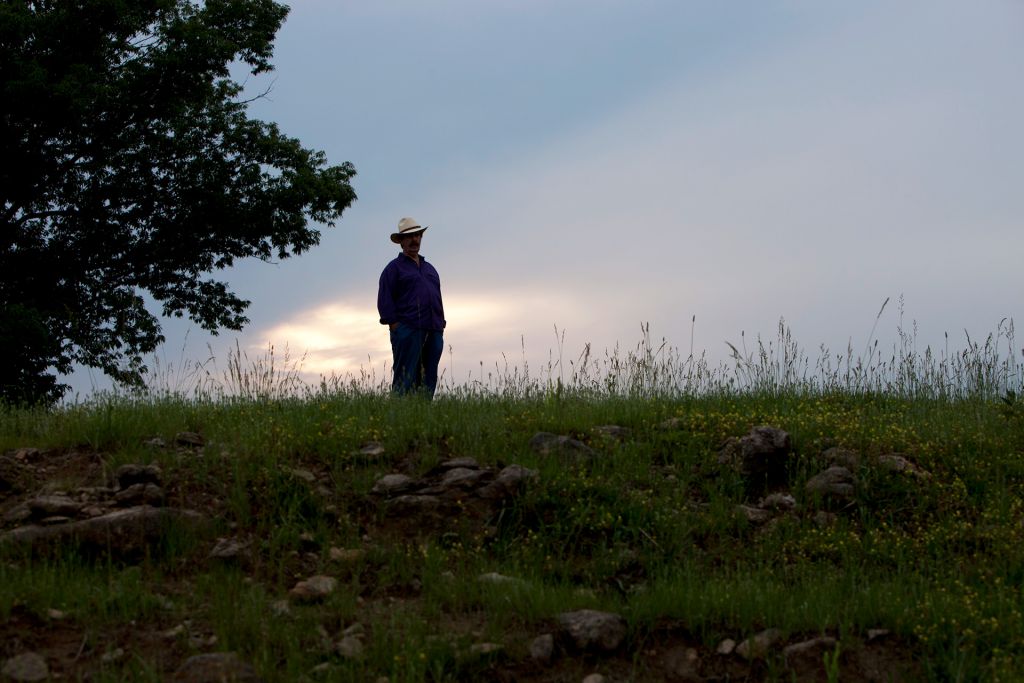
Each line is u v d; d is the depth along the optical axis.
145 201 22.41
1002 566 6.11
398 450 7.21
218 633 4.59
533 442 7.45
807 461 7.57
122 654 4.38
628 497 6.63
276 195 22.78
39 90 18.11
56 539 5.44
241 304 25.00
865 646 4.90
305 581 5.28
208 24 22.98
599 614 4.91
